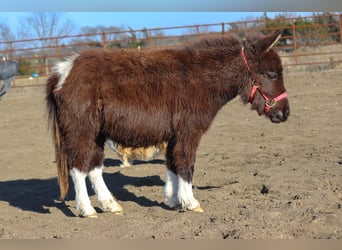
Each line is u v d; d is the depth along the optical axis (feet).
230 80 20.24
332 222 17.24
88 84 19.17
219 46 20.63
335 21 80.48
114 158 33.73
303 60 75.10
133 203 22.21
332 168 26.25
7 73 40.29
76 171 19.39
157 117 19.53
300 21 79.77
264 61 20.20
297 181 24.04
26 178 29.53
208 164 29.53
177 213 20.08
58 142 19.75
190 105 19.66
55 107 19.72
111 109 19.24
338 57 73.46
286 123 41.45
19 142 42.42
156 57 20.15
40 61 90.43
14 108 59.62
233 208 20.31
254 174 26.45
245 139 36.83
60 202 23.24
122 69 19.57
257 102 20.62
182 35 65.87
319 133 36.63
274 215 18.47
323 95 52.49
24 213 21.17
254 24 71.36
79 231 17.98
